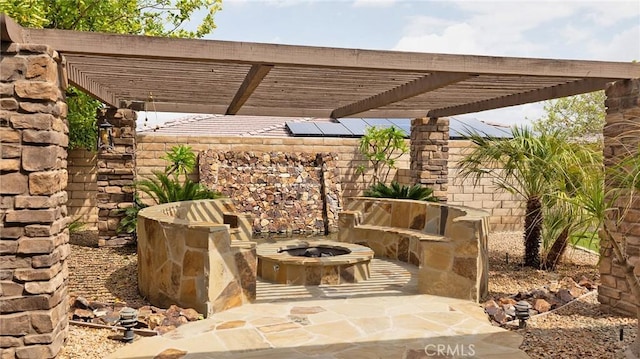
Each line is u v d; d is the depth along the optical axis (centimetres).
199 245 572
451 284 656
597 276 791
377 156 1424
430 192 1116
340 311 588
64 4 1128
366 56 544
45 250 432
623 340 487
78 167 1280
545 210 803
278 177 1384
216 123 2098
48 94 430
